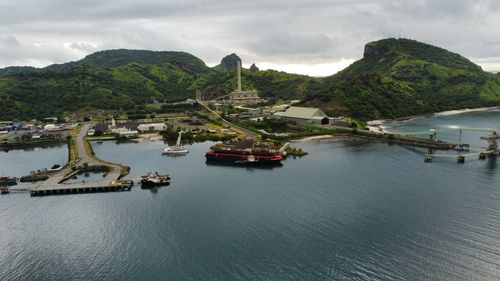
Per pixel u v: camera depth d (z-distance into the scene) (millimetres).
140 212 137625
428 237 112562
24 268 104125
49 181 172375
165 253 109188
